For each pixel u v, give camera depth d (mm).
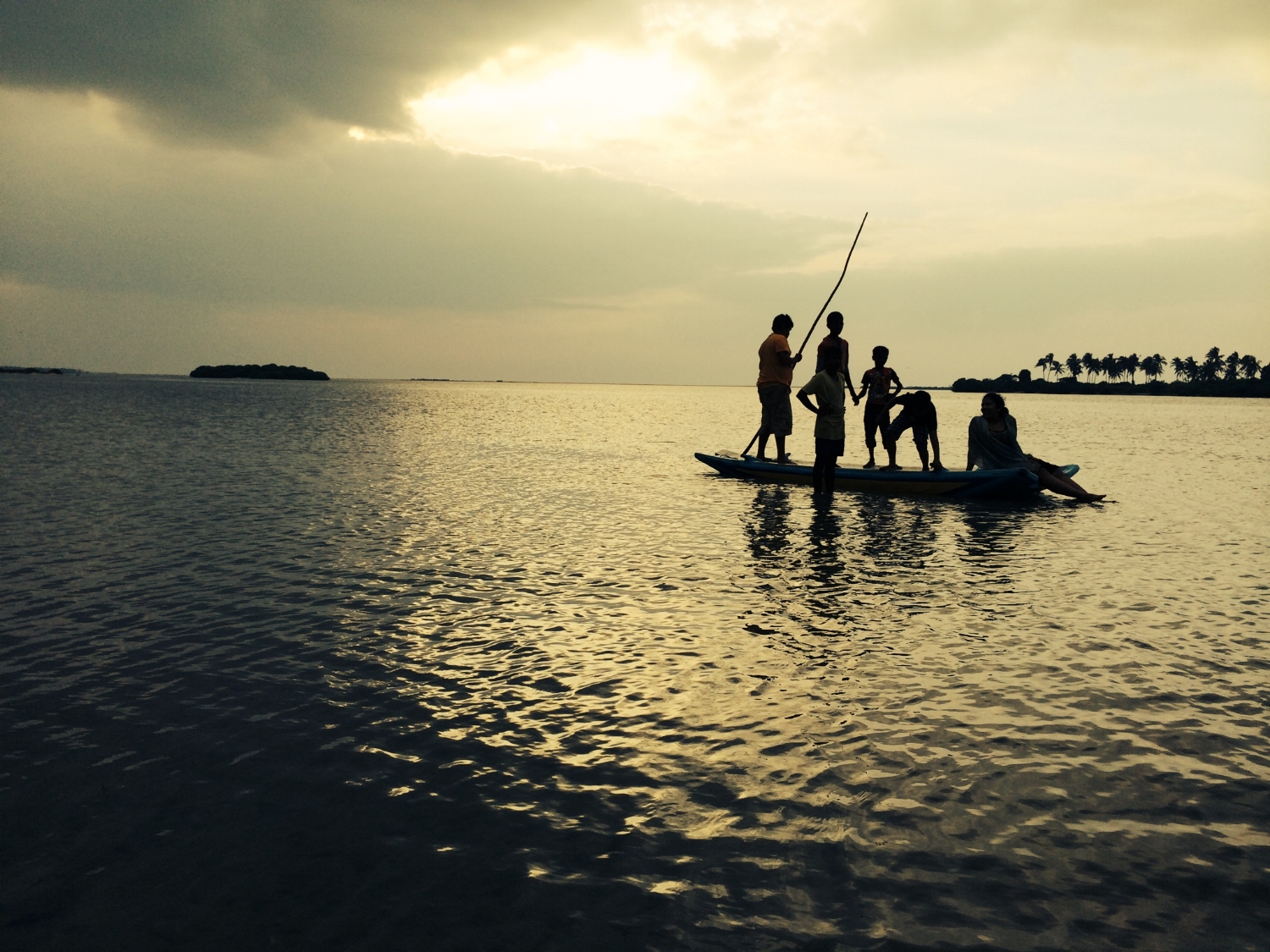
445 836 3611
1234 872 3344
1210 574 8578
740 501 14047
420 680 5484
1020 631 6516
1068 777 4137
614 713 4930
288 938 2957
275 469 18250
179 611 7012
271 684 5387
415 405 71312
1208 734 4645
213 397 78875
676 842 3564
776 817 3764
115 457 20203
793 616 6949
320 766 4262
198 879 3299
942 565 8969
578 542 10188
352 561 8992
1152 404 118438
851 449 27688
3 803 3875
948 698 5152
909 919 3047
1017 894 3195
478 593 7695
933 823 3711
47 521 11188
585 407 81688
